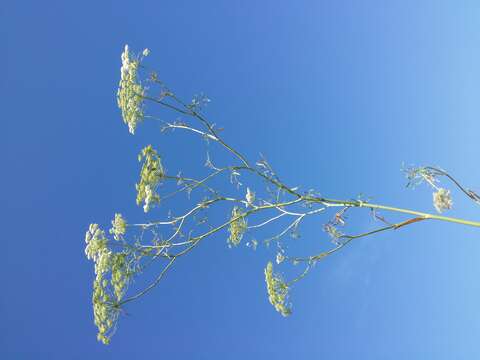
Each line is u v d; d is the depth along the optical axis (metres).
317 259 5.82
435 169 5.18
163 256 5.88
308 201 5.67
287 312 5.95
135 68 6.06
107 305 5.58
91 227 5.80
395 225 5.24
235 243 6.11
